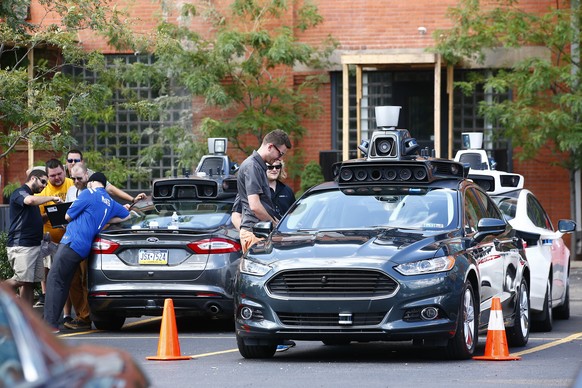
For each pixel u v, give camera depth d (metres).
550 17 53.09
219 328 34.06
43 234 34.69
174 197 33.62
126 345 29.11
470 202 27.48
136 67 54.56
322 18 57.19
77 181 34.81
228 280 31.25
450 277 23.89
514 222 33.34
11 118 40.47
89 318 34.31
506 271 27.75
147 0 58.56
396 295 23.55
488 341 25.00
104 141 59.72
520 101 53.19
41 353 8.75
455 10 54.25
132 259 31.48
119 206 32.22
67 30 44.12
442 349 24.72
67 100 45.53
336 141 59.41
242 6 55.88
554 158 56.62
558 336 31.89
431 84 59.12
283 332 23.98
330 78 59.50
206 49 56.56
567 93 52.66
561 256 35.72
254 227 26.91
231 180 34.19
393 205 26.80
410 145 29.52
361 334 23.64
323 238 25.16
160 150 57.12
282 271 24.06
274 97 58.06
